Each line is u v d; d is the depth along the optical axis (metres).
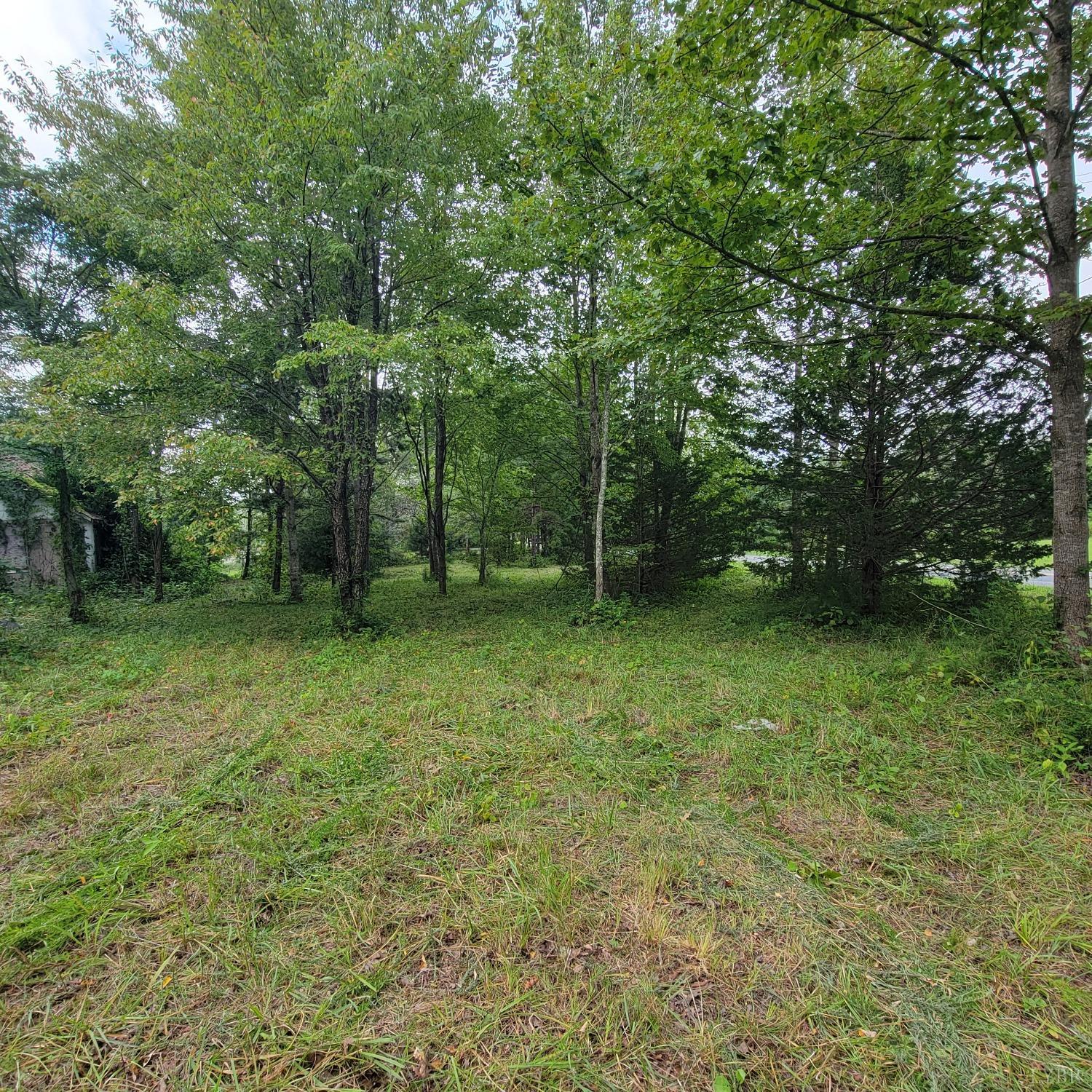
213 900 2.23
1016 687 4.07
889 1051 1.58
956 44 3.89
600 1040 1.62
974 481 6.57
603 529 10.32
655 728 4.02
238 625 9.31
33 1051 1.62
